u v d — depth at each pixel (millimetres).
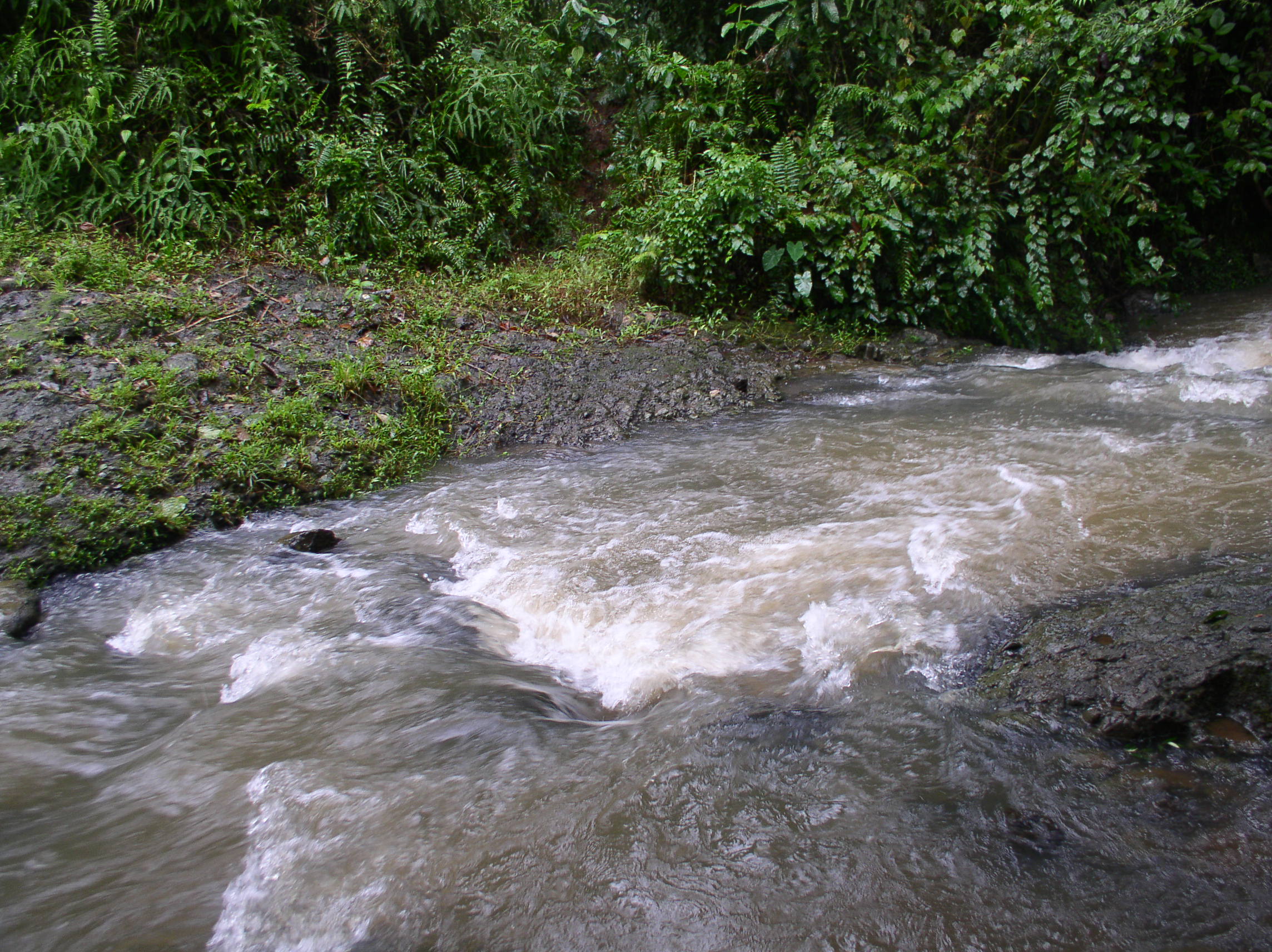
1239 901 1634
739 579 3240
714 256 7051
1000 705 2314
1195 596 2545
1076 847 1815
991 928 1646
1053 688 2293
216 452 4461
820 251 7031
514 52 8820
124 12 7047
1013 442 4441
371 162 7414
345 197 7223
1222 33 7184
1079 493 3623
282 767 2338
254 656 3045
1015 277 7238
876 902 1731
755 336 6871
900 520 3584
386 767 2311
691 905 1772
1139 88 6770
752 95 8375
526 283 7074
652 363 6191
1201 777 1963
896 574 3123
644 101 8938
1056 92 7055
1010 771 2055
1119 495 3549
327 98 7965
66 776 2463
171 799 2283
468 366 5836
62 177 6648
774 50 8172
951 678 2498
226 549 3969
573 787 2162
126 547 3914
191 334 5430
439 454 5043
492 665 2871
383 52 8156
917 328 7086
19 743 2605
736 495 4113
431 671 2797
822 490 4070
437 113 8125
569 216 8555
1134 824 1855
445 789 2197
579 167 9164
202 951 1769
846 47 7840
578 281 7078
